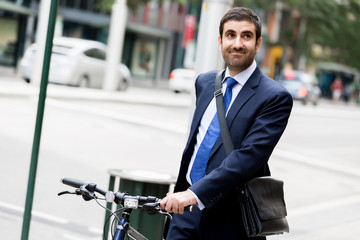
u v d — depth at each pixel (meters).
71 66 25.97
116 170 5.11
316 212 9.38
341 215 9.25
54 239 6.59
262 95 3.36
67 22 42.00
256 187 3.36
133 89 35.31
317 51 59.62
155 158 12.80
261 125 3.30
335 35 52.12
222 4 6.15
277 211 3.39
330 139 22.47
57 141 13.06
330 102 61.41
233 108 3.41
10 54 36.50
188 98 34.47
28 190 4.62
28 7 36.62
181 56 51.94
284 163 14.66
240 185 3.36
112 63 27.59
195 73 6.24
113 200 3.15
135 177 4.88
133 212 4.96
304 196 10.82
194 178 3.51
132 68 48.09
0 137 12.45
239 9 3.42
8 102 18.56
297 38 52.47
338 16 50.22
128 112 20.97
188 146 3.60
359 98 66.88
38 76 24.95
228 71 3.52
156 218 5.01
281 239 7.22
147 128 17.48
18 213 7.45
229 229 3.41
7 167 9.91
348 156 17.83
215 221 3.43
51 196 8.45
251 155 3.25
